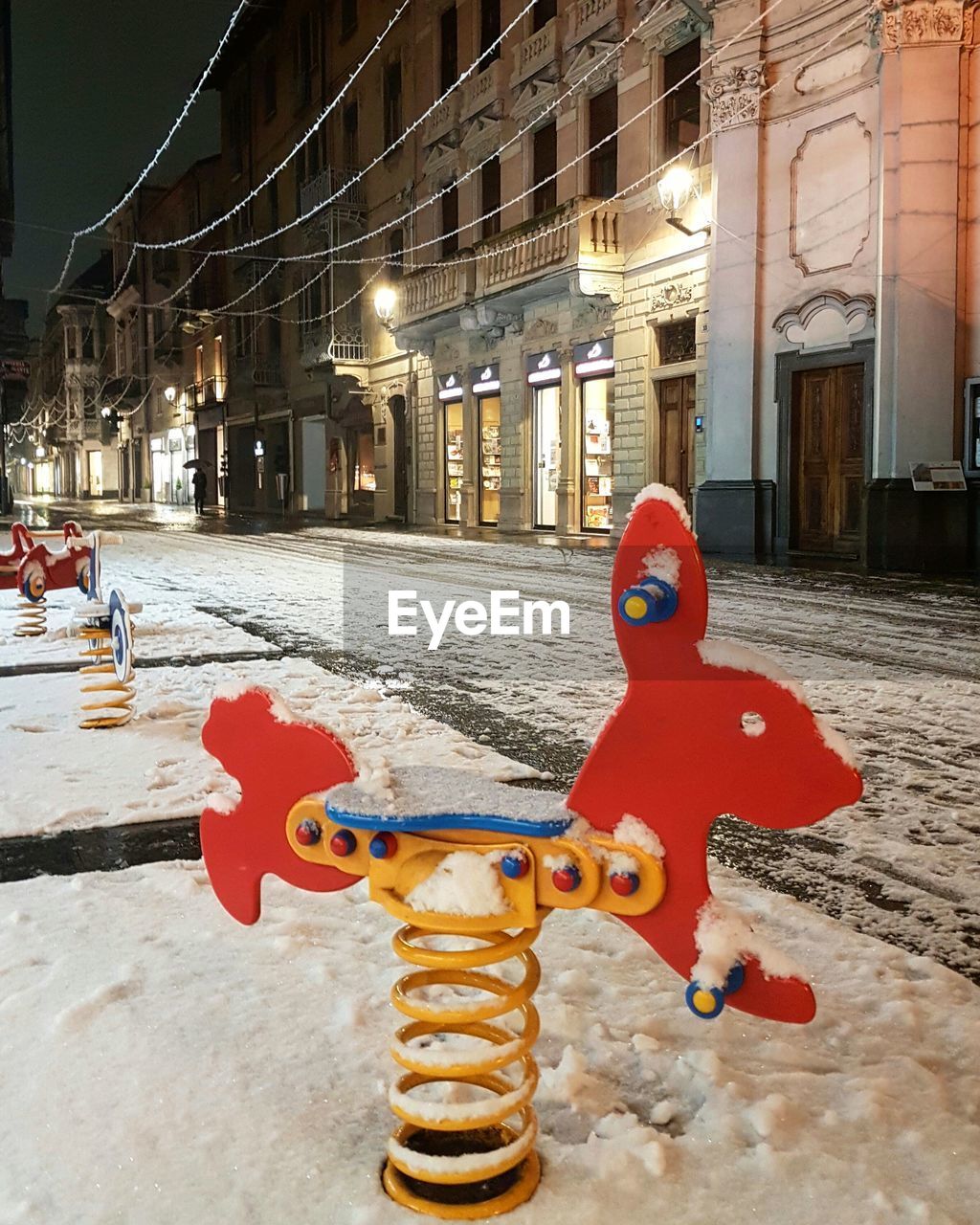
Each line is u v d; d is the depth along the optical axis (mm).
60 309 79875
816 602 11711
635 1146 2123
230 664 8195
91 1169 2078
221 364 49250
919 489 14969
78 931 3227
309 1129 2207
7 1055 2496
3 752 5418
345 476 36531
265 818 2307
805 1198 1979
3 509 42156
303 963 2988
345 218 33781
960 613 10766
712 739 1999
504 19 26141
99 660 8164
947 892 3682
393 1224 1921
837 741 1924
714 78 18250
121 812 4441
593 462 24297
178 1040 2557
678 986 2857
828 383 17625
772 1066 2453
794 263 17719
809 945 3152
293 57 38219
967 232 15125
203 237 49969
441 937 3172
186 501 57812
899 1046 2545
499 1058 2018
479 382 28438
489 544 22391
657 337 21500
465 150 27953
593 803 2082
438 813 2053
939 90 14906
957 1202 1967
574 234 21828
